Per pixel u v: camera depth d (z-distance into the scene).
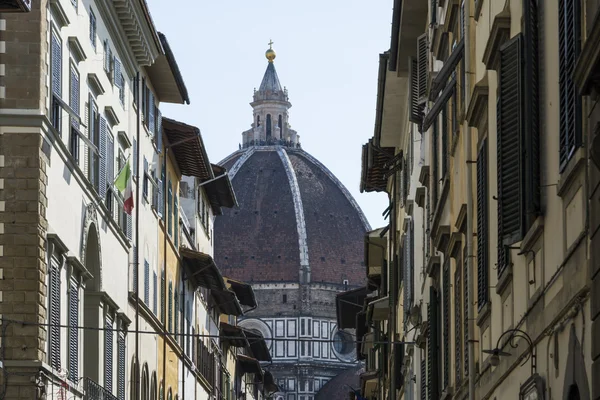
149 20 63.16
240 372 163.88
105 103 57.59
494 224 28.14
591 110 17.94
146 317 73.25
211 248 121.88
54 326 45.41
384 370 89.88
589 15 17.64
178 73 75.25
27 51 43.31
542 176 21.84
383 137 76.44
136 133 68.38
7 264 43.16
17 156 43.31
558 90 20.38
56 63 46.25
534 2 22.08
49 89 44.69
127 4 59.19
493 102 27.81
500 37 25.45
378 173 88.00
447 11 38.03
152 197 76.69
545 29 21.45
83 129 51.84
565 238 20.27
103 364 56.91
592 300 18.16
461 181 35.38
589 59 16.80
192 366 101.50
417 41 53.97
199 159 90.19
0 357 42.72
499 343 27.56
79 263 50.00
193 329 102.88
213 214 123.25
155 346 78.12
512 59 23.56
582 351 19.02
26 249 43.22
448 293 39.75
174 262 89.62
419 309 57.69
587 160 18.42
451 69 35.28
